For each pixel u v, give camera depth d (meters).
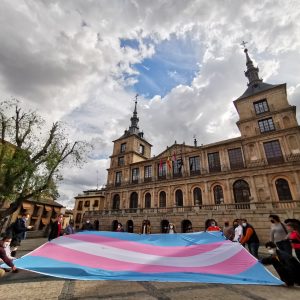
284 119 24.14
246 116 27.30
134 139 41.53
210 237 7.43
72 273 4.77
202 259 5.77
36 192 15.88
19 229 9.52
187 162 30.80
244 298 4.50
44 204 38.69
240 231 9.46
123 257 5.77
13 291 4.87
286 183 21.55
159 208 27.11
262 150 24.25
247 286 5.36
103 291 5.00
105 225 31.25
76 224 46.66
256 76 30.36
